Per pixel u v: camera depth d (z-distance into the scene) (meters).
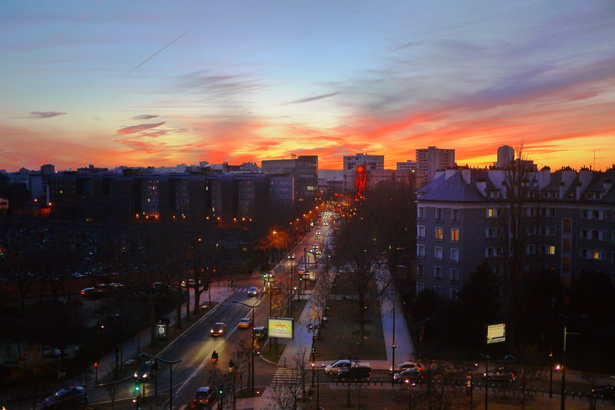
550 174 95.56
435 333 76.44
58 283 98.38
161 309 90.19
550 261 91.62
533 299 79.94
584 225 87.50
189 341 78.12
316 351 73.38
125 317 77.50
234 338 79.50
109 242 122.44
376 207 173.25
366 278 79.50
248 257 150.88
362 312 76.94
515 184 76.75
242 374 63.81
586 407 54.47
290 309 97.19
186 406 54.53
